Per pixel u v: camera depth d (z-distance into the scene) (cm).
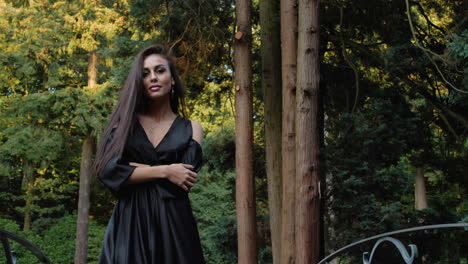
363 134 770
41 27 1636
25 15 1661
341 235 868
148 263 188
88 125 1681
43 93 1650
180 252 189
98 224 2148
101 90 1667
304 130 606
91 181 1781
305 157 602
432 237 768
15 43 1714
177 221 192
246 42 735
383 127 767
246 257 708
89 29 1616
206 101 1066
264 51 850
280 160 822
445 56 667
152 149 196
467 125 783
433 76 831
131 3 880
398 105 814
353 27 859
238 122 727
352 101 923
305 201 595
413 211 877
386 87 873
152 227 191
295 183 627
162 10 876
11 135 1678
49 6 1691
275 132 828
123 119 197
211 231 1036
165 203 192
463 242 755
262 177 1056
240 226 715
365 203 833
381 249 671
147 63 204
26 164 1728
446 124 850
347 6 831
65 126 1722
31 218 2050
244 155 722
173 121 205
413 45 759
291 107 659
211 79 1023
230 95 1065
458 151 869
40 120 1694
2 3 1739
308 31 616
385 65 763
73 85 1831
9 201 2062
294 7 677
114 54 1563
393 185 856
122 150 192
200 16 843
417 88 805
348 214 841
